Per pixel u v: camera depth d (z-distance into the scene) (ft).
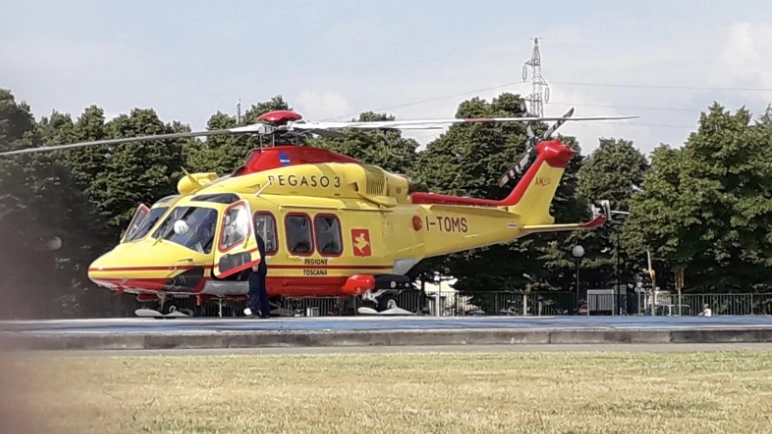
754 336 68.95
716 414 36.60
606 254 236.43
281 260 99.19
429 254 111.86
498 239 119.55
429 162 203.62
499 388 42.27
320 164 104.58
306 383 43.34
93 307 162.61
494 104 204.13
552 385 43.32
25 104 162.71
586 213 213.87
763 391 42.04
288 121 103.45
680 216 183.93
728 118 188.34
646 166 278.67
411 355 55.93
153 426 33.14
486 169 195.21
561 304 183.52
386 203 107.55
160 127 180.75
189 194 101.30
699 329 67.87
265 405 37.47
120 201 174.19
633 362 52.65
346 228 103.60
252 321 84.84
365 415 35.65
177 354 55.98
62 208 164.96
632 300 187.62
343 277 103.24
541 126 204.13
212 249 95.81
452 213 114.93
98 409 34.86
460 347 62.44
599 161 278.87
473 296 180.14
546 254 205.36
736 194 187.21
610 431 33.40
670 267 202.69
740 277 189.37
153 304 156.25
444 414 36.04
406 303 173.68
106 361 48.67
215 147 207.92
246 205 95.96
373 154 201.46
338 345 62.44
